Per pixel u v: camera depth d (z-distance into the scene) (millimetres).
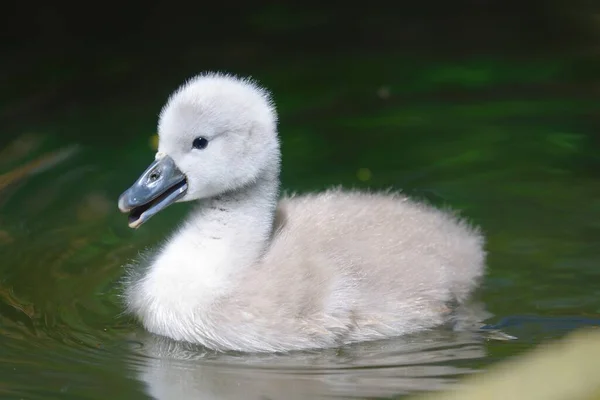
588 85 17422
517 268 12609
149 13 20281
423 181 14641
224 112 11141
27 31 19344
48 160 15273
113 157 15375
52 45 18969
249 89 11469
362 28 19922
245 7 20766
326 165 15109
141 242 13344
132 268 12117
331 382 10211
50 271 12641
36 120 16484
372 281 11211
